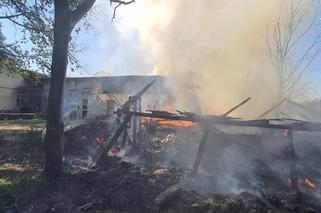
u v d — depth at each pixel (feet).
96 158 31.42
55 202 19.30
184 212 17.99
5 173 24.85
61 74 24.12
